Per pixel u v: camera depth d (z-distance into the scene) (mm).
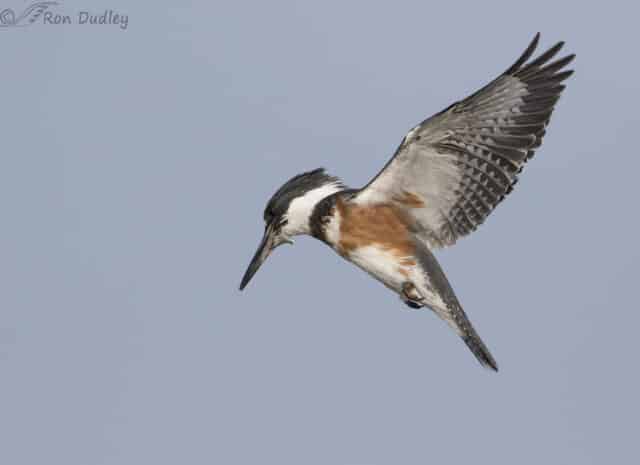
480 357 12070
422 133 11461
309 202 12953
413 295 12219
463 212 11914
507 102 11234
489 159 11516
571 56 11102
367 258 12367
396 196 12094
